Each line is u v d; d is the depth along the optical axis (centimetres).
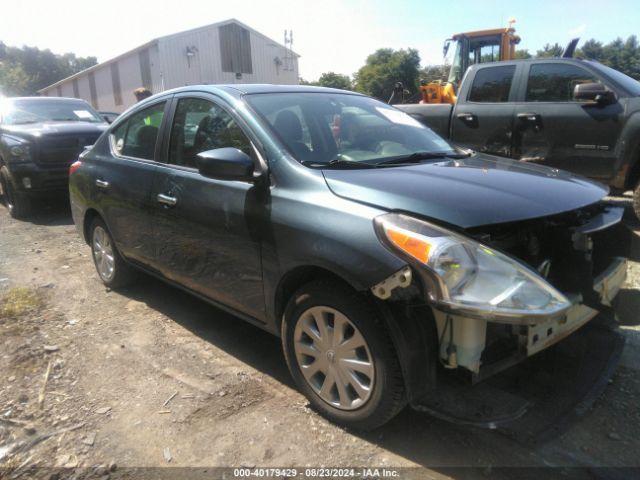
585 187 268
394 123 353
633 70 8450
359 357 234
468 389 268
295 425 254
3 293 440
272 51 3234
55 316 392
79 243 611
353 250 220
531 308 195
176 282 350
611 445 235
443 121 701
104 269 446
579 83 588
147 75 2820
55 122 817
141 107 392
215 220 292
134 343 346
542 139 612
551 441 237
